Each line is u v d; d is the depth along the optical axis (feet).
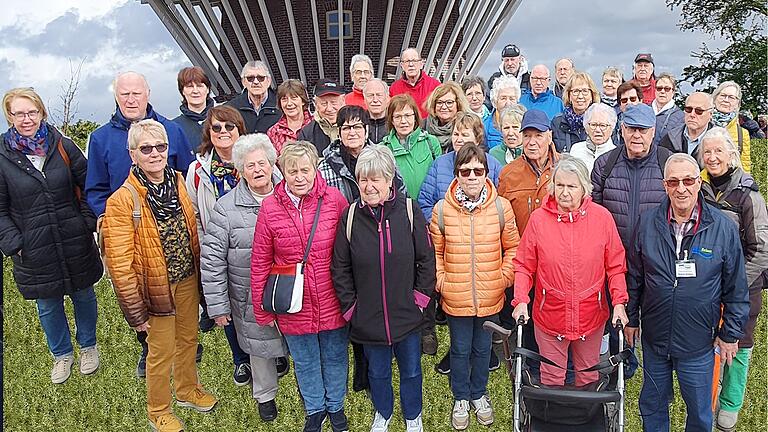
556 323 12.04
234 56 52.31
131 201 11.97
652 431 12.09
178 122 16.49
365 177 11.55
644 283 11.68
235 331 14.05
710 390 11.60
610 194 12.95
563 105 18.34
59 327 15.65
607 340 13.87
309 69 55.11
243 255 12.51
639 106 12.50
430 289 12.14
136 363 17.17
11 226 13.75
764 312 19.90
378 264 11.73
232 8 55.01
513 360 11.50
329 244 12.09
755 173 37.32
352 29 54.75
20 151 13.76
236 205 12.55
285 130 16.21
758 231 11.84
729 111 16.47
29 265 14.08
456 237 12.87
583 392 10.43
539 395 10.55
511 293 14.47
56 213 14.11
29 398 15.96
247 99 17.72
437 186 13.93
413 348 12.30
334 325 12.31
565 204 11.69
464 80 18.69
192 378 14.05
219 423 14.51
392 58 55.06
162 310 12.41
